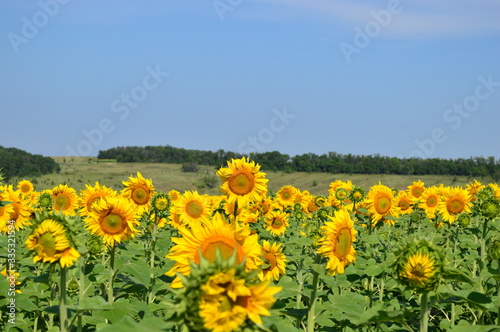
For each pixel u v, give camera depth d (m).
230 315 3.15
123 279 7.88
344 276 8.77
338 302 6.68
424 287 4.87
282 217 14.63
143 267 7.56
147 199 12.45
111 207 8.42
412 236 5.18
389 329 7.45
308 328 6.46
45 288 8.36
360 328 7.86
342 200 14.80
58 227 5.20
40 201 15.70
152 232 11.15
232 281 3.19
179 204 12.92
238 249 4.54
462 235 13.96
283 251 10.64
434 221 17.58
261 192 10.12
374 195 13.21
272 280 7.95
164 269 7.98
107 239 8.31
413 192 19.58
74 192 16.28
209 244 4.52
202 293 3.18
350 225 6.70
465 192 15.28
